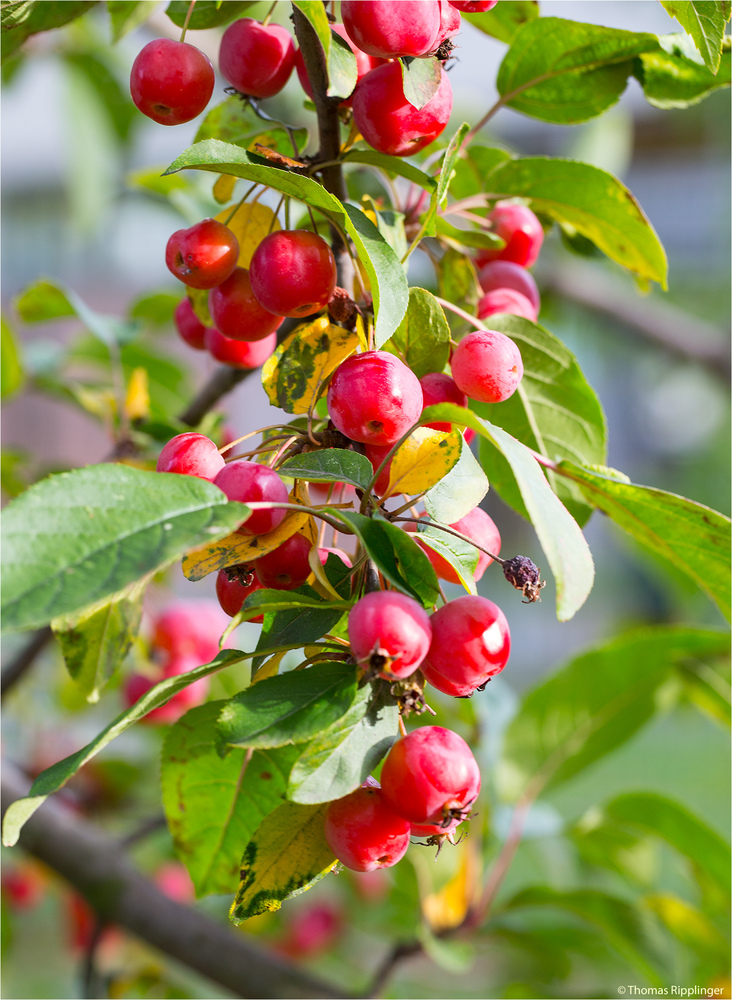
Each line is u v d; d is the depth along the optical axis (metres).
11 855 1.25
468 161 0.71
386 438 0.61
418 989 1.29
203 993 1.26
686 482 2.99
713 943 0.87
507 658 0.59
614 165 1.37
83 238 1.62
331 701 0.58
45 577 0.56
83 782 1.21
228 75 0.67
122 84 1.45
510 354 0.62
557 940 0.90
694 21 0.64
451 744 0.59
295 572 0.61
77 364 1.14
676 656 0.85
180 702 0.89
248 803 0.67
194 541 0.57
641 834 0.93
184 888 1.18
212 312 0.66
